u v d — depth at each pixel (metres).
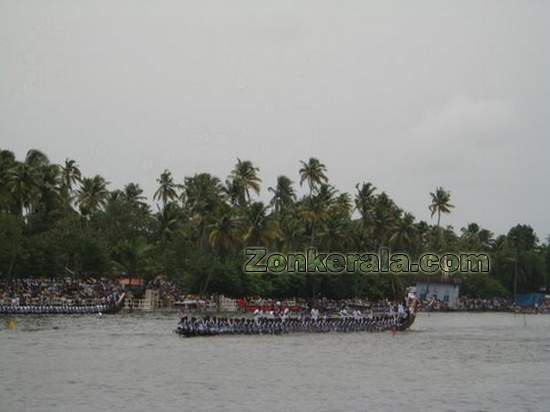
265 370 126.31
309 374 122.94
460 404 99.38
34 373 116.88
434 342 186.38
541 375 127.12
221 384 111.12
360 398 102.31
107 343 160.00
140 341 166.12
